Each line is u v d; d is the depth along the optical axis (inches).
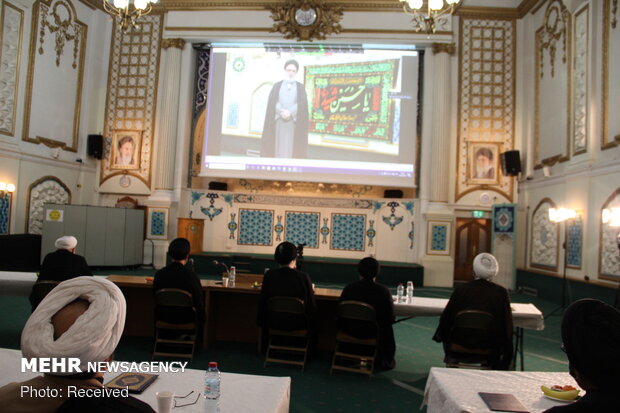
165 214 524.4
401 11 516.4
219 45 544.1
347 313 185.2
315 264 497.0
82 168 542.3
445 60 514.3
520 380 106.7
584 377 59.4
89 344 47.4
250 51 539.8
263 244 543.8
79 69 537.6
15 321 258.1
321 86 531.8
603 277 360.2
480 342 167.2
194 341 200.2
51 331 48.6
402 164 517.7
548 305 404.8
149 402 83.8
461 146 525.3
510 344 168.6
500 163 519.8
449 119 519.2
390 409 156.9
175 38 541.3
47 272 186.4
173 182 541.0
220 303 240.7
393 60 525.3
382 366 201.6
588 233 380.8
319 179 523.8
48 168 500.7
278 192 557.9
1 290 213.9
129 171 553.9
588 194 382.3
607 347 57.2
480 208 519.5
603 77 373.4
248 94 536.7
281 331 196.7
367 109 525.0
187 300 190.7
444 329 175.2
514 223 489.4
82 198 542.6
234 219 547.5
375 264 189.2
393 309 190.7
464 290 170.9
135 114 558.3
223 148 534.0
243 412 81.3
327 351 229.3
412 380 188.4
